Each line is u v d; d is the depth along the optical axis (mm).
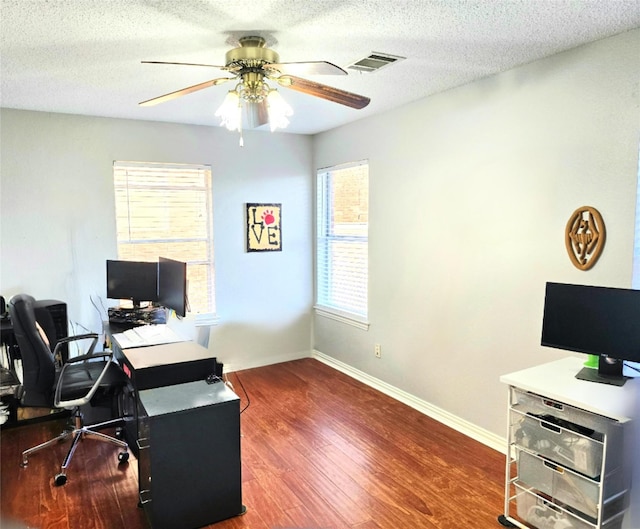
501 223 2928
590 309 2221
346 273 4570
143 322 3430
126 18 2012
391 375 3994
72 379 2963
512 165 2832
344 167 4410
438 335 3467
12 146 3631
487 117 2969
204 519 2316
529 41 2348
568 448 2049
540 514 2195
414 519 2367
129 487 2670
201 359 2590
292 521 2361
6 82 2920
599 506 1941
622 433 1930
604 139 2354
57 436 3256
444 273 3379
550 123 2602
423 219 3529
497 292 2984
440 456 2982
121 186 4078
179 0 1843
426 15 2020
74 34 2180
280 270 4863
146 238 4219
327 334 4871
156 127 4141
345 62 2639
